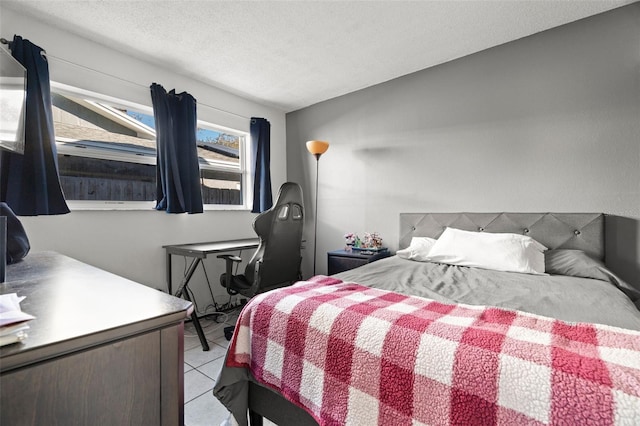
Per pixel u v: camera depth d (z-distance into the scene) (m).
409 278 1.67
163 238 2.66
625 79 1.95
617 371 0.63
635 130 1.92
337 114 3.40
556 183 2.18
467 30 2.18
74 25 2.04
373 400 0.84
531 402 0.64
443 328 0.87
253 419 1.27
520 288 1.46
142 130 2.68
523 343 0.76
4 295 0.75
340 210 3.39
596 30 2.03
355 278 1.68
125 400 0.62
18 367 0.48
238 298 3.27
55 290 0.87
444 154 2.68
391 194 3.01
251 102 3.47
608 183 2.01
